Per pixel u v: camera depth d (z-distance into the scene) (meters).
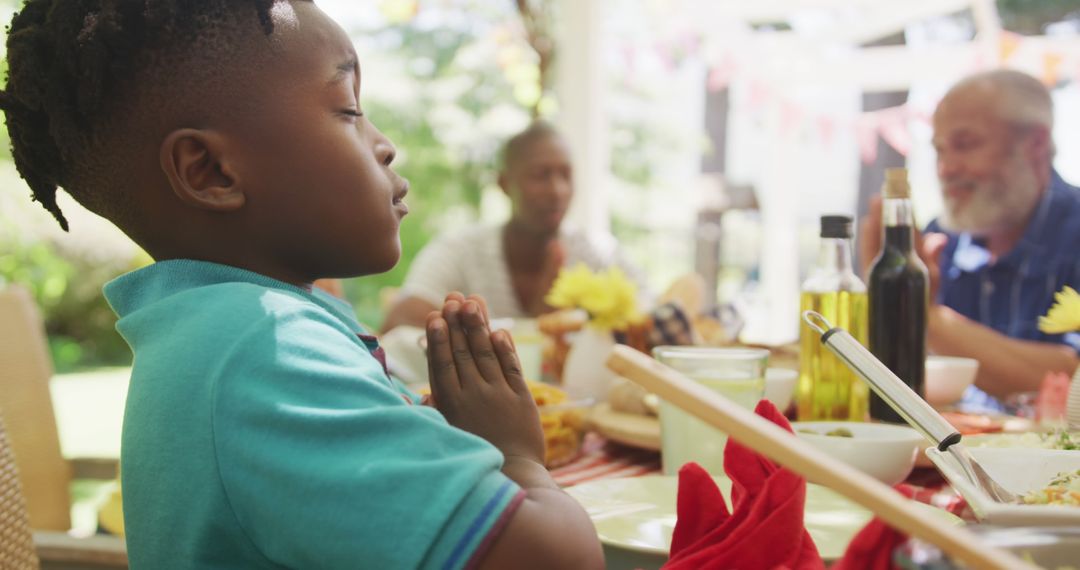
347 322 0.75
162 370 0.64
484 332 0.72
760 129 6.18
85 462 1.73
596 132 3.59
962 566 0.40
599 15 3.58
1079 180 6.21
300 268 0.73
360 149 0.72
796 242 5.34
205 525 0.61
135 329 0.69
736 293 7.38
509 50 5.51
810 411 1.27
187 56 0.67
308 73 0.70
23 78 0.71
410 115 8.60
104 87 0.68
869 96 5.64
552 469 1.21
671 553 0.64
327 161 0.70
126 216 0.72
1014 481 0.75
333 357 0.63
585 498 0.87
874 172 6.00
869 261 1.70
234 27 0.68
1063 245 2.18
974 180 2.21
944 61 4.52
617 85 8.39
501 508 0.58
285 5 0.71
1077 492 0.65
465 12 8.50
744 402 1.07
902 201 1.25
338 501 0.57
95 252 7.87
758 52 4.78
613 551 0.73
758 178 7.69
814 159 7.48
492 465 0.59
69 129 0.71
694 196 6.46
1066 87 6.21
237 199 0.69
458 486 0.57
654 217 8.77
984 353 1.87
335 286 1.99
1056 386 1.35
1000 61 4.04
